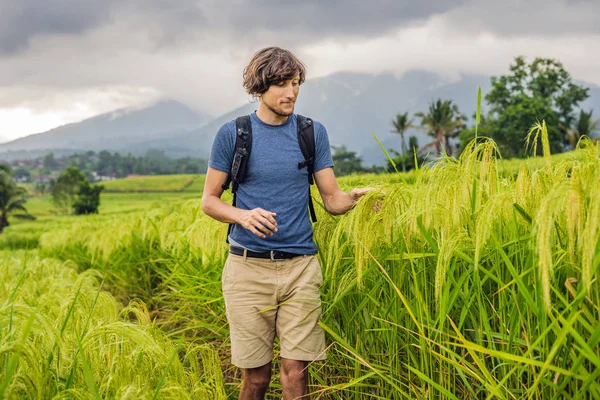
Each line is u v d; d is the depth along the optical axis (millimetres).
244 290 2758
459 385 2375
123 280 6445
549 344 1890
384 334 2617
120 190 180375
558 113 65125
